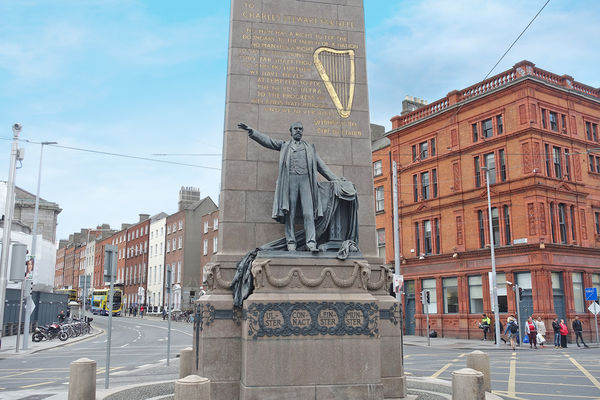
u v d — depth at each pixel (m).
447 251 39.19
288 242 10.89
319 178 12.15
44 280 58.16
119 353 25.20
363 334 10.19
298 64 12.60
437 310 39.59
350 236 11.17
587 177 36.72
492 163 36.72
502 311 34.97
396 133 44.78
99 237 121.06
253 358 9.77
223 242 11.38
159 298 77.75
